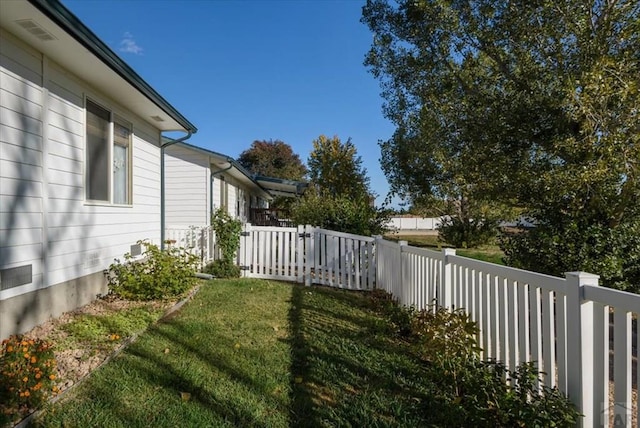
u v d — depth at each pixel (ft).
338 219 31.63
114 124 19.66
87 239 17.01
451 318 10.38
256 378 10.59
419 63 37.35
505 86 27.73
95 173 17.88
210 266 27.81
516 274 9.08
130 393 9.57
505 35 27.32
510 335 9.34
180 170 36.42
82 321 14.30
